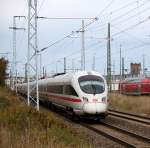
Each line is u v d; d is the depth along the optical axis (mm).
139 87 59312
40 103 47094
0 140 13391
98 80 26422
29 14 30375
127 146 16141
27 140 13125
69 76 28703
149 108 34562
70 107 27578
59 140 14523
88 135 19625
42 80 44719
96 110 25109
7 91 54844
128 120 26812
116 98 42656
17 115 19609
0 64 62094
